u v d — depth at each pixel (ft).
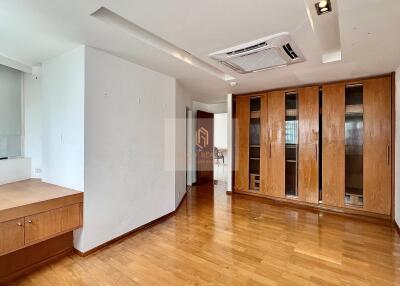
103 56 8.66
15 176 10.23
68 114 8.60
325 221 11.64
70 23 6.48
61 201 7.50
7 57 9.28
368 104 12.11
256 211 13.17
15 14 5.98
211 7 5.60
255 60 9.27
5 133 10.40
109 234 9.04
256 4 5.48
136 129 10.21
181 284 6.71
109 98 8.94
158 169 11.54
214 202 15.01
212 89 15.43
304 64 9.85
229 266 7.61
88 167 8.24
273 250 8.67
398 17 5.95
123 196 9.61
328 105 13.28
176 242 9.31
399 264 7.72
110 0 5.33
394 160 11.28
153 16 6.03
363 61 9.58
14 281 6.87
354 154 12.70
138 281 6.85
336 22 6.90
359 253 8.46
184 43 7.72
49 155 9.50
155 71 11.19
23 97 11.02
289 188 14.93
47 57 9.21
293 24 6.47
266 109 15.62
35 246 7.51
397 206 10.66
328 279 6.92
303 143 14.15
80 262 7.85
